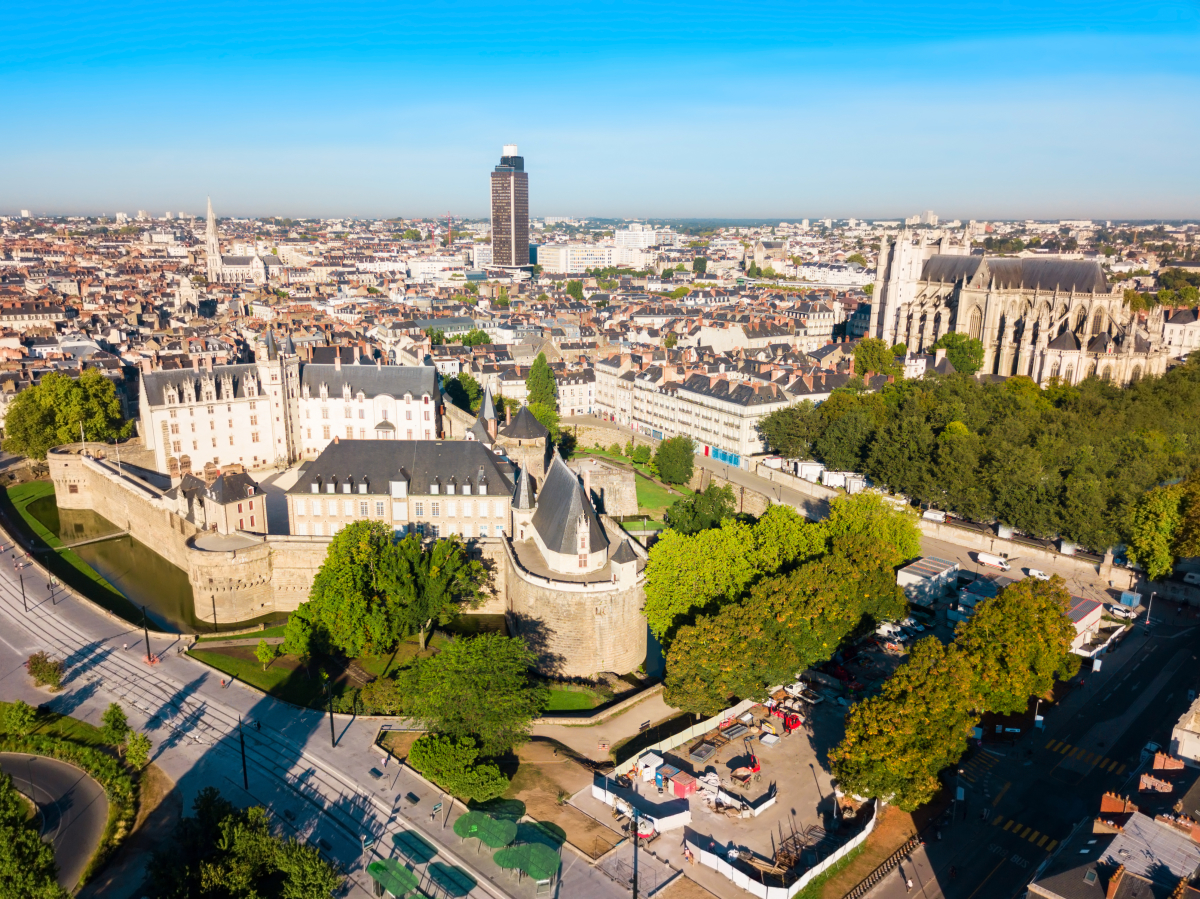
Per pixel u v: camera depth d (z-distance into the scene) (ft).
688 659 474.90
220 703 511.40
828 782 435.53
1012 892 368.27
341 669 556.10
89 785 443.32
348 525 652.07
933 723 403.13
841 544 554.87
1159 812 366.43
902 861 385.91
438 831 401.70
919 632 606.96
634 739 479.00
